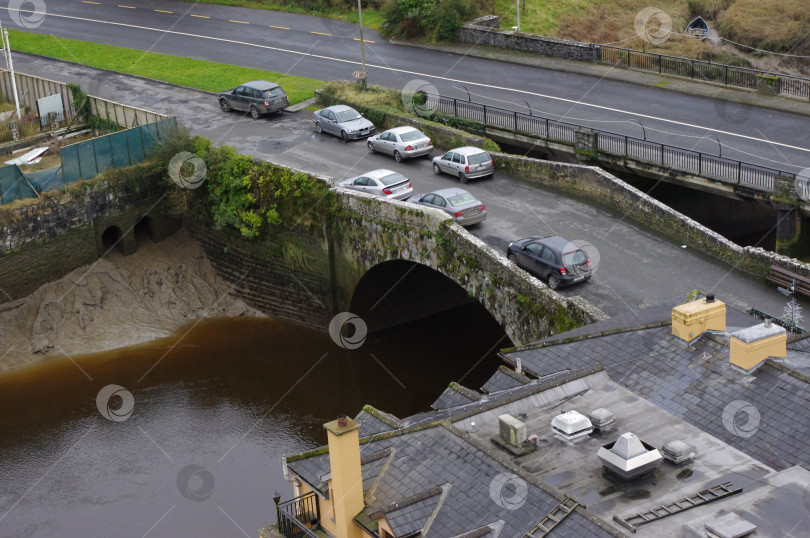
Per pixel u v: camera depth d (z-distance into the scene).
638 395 22.67
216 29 71.56
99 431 39.38
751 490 19.05
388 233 42.09
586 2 72.00
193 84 61.22
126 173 48.59
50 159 52.12
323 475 20.34
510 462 19.58
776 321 32.16
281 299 48.03
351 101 54.91
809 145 45.78
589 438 21.17
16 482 36.53
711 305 23.95
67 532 33.69
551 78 57.72
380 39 67.50
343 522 19.44
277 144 51.84
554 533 17.88
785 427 20.69
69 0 79.81
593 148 46.84
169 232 50.84
